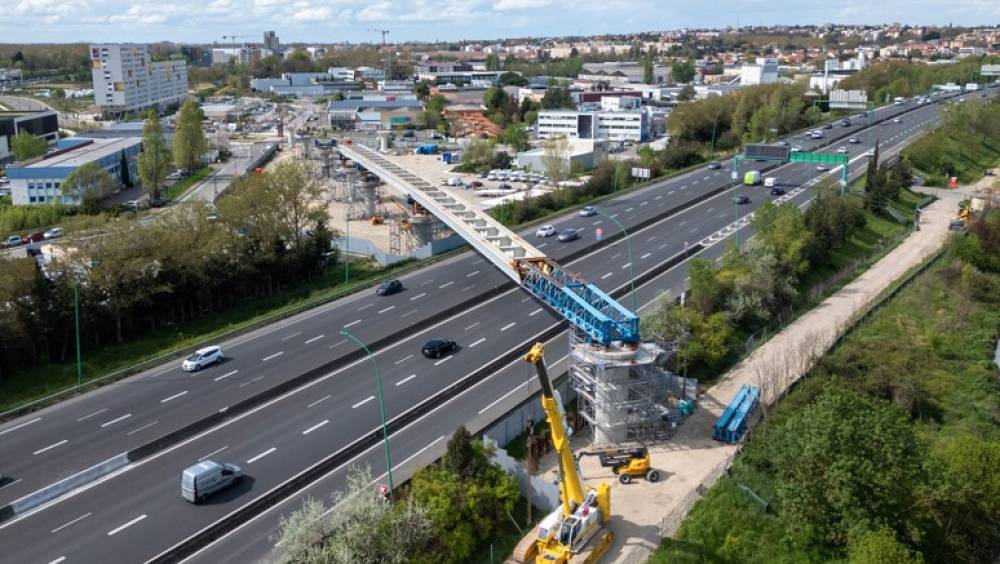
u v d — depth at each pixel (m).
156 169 199.75
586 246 134.75
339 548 49.97
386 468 65.88
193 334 102.12
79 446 70.94
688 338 87.19
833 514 59.06
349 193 189.75
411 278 120.12
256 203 122.38
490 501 59.47
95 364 91.88
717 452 71.25
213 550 55.84
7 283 88.69
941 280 116.06
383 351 91.75
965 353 94.88
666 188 185.25
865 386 83.06
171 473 66.19
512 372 84.69
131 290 99.69
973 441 63.50
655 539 59.00
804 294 114.25
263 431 73.12
